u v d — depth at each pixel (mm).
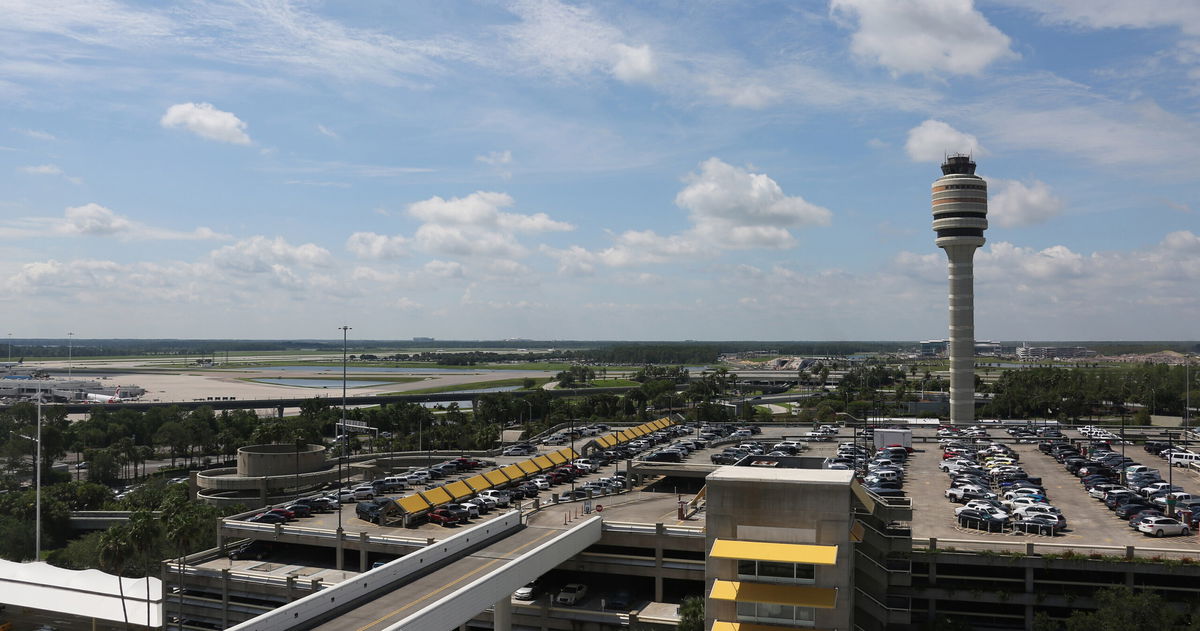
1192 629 74188
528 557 73688
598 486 129750
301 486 152250
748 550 62625
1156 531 93312
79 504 157750
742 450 156125
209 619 95062
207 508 123625
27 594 99938
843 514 62812
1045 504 101500
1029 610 85062
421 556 74125
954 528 97688
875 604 74875
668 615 85188
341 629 58219
